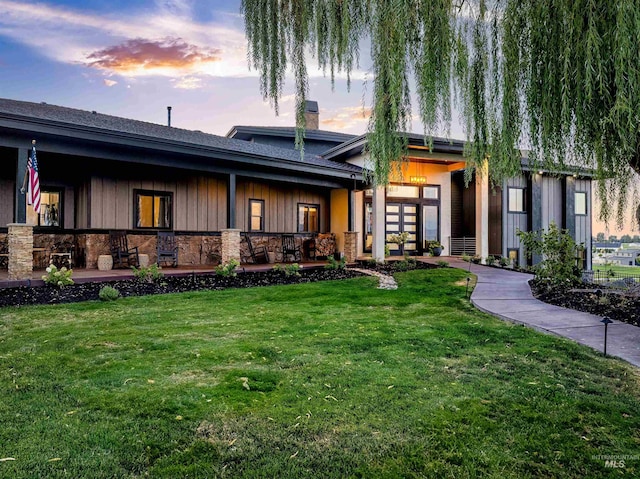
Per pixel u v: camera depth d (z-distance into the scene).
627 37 2.69
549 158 3.27
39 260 10.10
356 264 12.65
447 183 16.06
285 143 17.86
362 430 2.49
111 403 2.82
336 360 3.80
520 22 3.29
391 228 15.20
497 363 3.75
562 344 4.32
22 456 2.16
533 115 3.23
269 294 7.72
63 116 9.12
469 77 3.60
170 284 8.55
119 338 4.51
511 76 3.35
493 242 15.61
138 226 11.35
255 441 2.36
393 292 7.97
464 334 4.79
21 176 7.75
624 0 2.70
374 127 3.71
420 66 3.44
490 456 2.21
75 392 3.00
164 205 11.92
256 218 13.73
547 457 2.21
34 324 5.18
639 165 3.52
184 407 2.77
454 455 2.22
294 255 13.98
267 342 4.39
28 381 3.21
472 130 3.66
